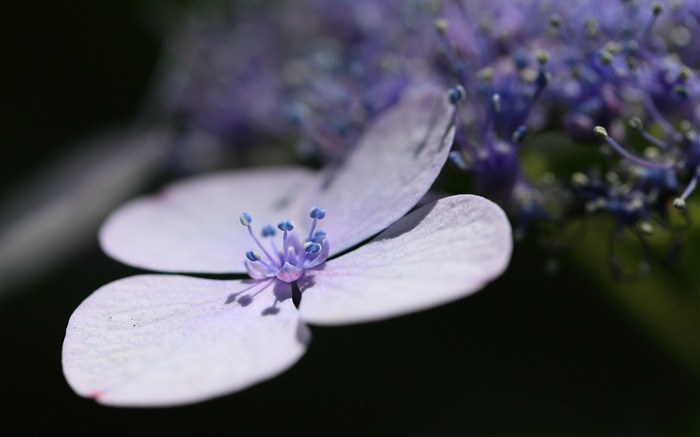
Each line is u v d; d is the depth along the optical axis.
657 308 0.18
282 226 0.15
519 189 0.16
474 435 0.20
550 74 0.17
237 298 0.15
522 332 0.20
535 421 0.20
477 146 0.16
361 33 0.20
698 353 0.18
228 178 0.17
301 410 0.21
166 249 0.16
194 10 0.24
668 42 0.18
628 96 0.17
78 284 0.22
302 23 0.21
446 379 0.20
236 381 0.13
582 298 0.20
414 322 0.21
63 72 0.26
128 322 0.15
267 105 0.21
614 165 0.17
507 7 0.18
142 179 0.22
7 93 0.26
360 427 0.20
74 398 0.21
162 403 0.13
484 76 0.16
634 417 0.19
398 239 0.14
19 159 0.26
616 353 0.20
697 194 0.17
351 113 0.18
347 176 0.16
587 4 0.17
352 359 0.21
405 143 0.16
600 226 0.18
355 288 0.14
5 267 0.21
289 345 0.14
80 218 0.22
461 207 0.14
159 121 0.23
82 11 0.26
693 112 0.16
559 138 0.18
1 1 0.26
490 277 0.13
